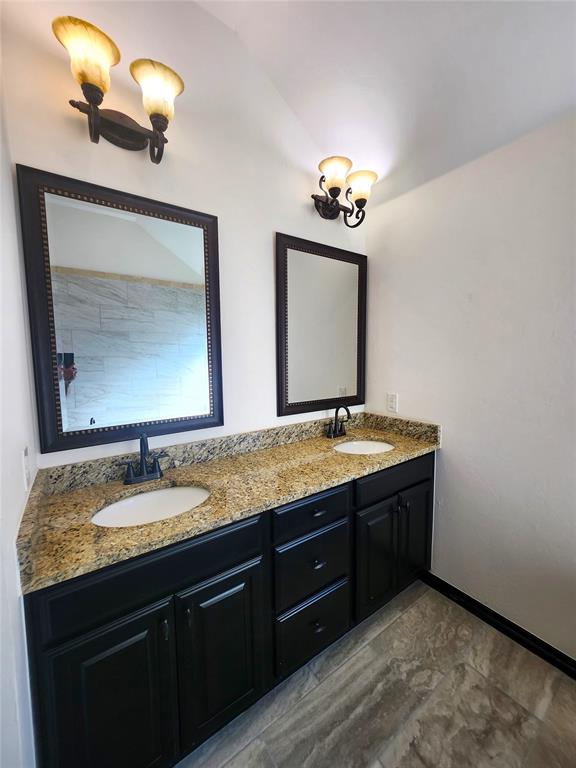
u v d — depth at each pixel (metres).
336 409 1.94
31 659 0.76
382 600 1.60
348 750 1.07
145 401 1.35
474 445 1.62
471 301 1.59
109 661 0.85
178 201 1.38
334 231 1.94
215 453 1.55
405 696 1.25
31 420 1.06
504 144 1.41
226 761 1.05
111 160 1.21
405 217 1.86
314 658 1.41
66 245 1.14
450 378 1.71
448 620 1.62
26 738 0.72
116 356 1.27
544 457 1.38
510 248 1.43
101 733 0.85
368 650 1.45
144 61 1.03
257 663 1.15
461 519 1.70
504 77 1.20
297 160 1.74
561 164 1.25
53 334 1.13
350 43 1.29
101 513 1.10
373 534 1.51
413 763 1.04
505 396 1.49
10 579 0.65
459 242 1.61
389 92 1.41
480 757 1.05
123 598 0.87
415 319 1.85
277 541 1.18
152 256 1.33
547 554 1.39
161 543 0.90
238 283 1.59
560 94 1.18
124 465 1.29
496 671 1.35
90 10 1.12
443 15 1.11
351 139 1.67
